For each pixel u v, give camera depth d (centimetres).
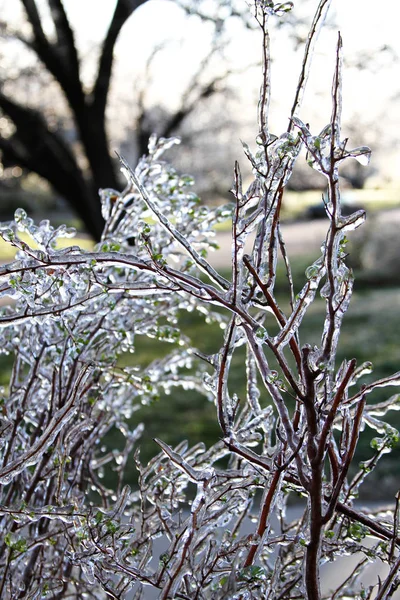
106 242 146
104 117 796
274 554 156
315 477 111
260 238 121
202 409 524
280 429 121
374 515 139
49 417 142
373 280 999
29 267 122
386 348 650
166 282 145
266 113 121
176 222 153
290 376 113
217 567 126
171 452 118
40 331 150
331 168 112
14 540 117
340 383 115
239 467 136
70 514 121
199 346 723
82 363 146
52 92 890
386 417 457
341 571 243
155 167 155
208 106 934
